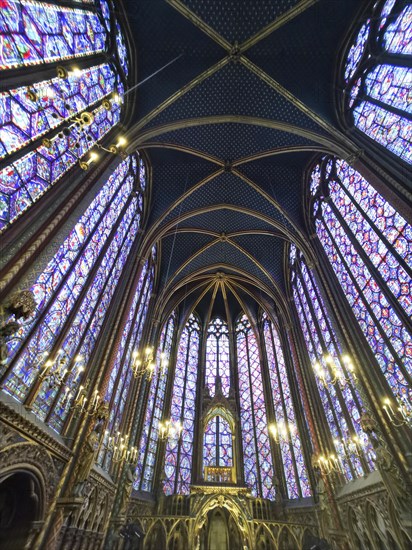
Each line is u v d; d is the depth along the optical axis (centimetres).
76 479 866
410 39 1006
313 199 1795
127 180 1547
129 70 1388
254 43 1346
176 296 2483
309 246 1750
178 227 2114
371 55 1226
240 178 1898
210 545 1549
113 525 1187
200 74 1430
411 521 858
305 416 1728
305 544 1439
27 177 724
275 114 1533
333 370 1179
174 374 2247
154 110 1432
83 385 1027
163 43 1373
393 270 1073
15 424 639
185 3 1250
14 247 652
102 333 1205
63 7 888
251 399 2236
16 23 666
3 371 641
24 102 700
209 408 2153
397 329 1032
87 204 945
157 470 1766
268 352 2361
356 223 1348
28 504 752
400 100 1048
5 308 584
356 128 1338
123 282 1467
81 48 1004
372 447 1109
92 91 1084
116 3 1244
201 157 1769
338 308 1384
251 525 1523
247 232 2180
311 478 1566
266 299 2488
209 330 2730
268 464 1881
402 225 1038
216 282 2581
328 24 1313
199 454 1942
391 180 1034
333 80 1434
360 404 1230
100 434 1006
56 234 779
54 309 850
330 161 1634
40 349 785
